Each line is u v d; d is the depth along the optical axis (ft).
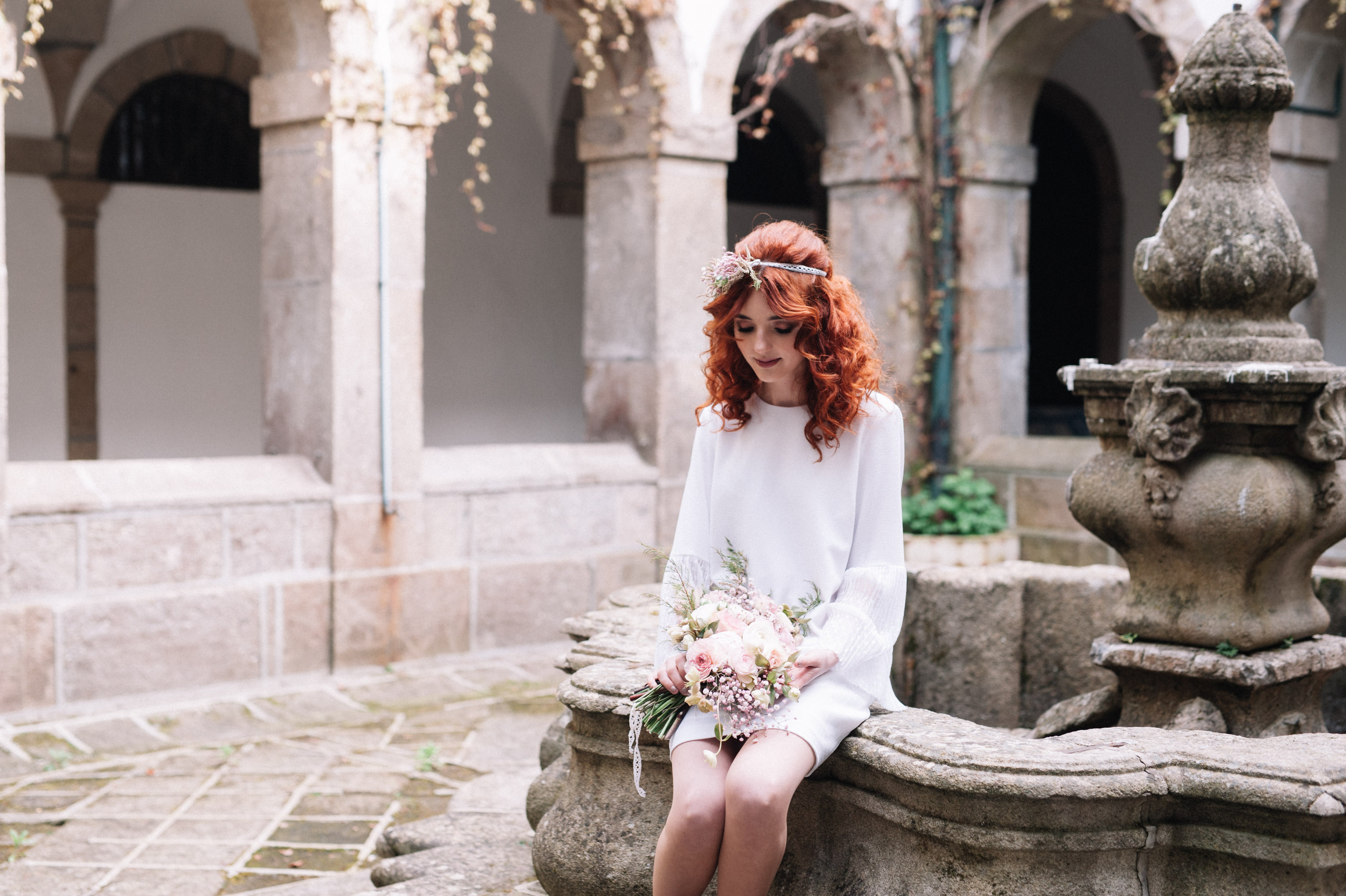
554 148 39.78
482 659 23.67
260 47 22.53
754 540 9.26
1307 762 7.91
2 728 18.30
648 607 13.37
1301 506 10.89
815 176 42.78
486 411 39.65
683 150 25.62
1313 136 25.34
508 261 39.52
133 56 34.45
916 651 14.99
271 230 22.90
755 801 8.07
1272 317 11.19
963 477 28.45
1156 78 33.19
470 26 23.52
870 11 27.78
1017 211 30.04
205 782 16.75
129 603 19.88
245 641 21.15
